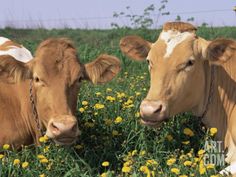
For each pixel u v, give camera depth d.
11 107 3.59
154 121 3.28
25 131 3.61
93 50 7.19
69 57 3.36
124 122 3.80
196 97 3.51
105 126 3.78
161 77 3.34
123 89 4.69
